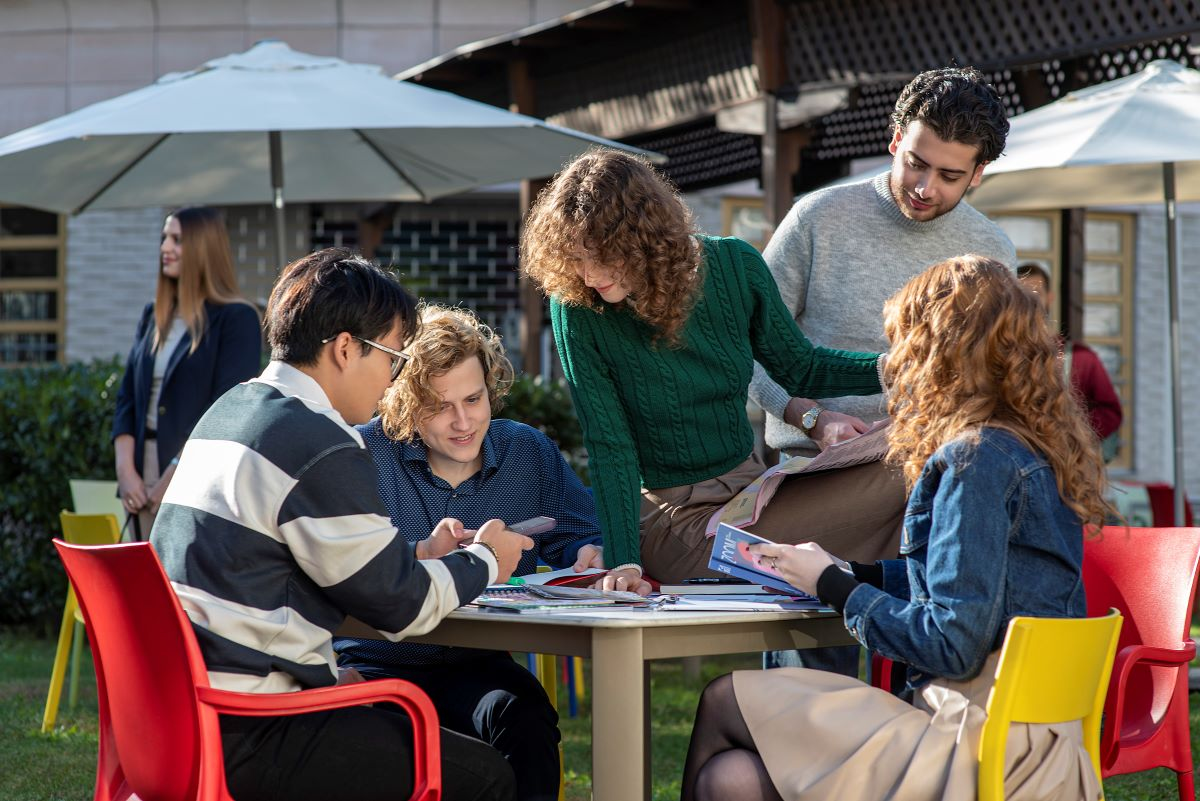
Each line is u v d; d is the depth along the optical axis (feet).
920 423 7.14
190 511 7.16
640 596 7.91
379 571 7.09
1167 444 38.81
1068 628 6.59
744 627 7.42
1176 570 9.11
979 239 10.56
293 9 35.60
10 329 36.35
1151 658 8.43
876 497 8.99
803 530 9.02
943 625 6.67
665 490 9.37
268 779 6.95
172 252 14.85
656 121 26.18
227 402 7.48
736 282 9.20
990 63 21.03
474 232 35.86
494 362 9.57
